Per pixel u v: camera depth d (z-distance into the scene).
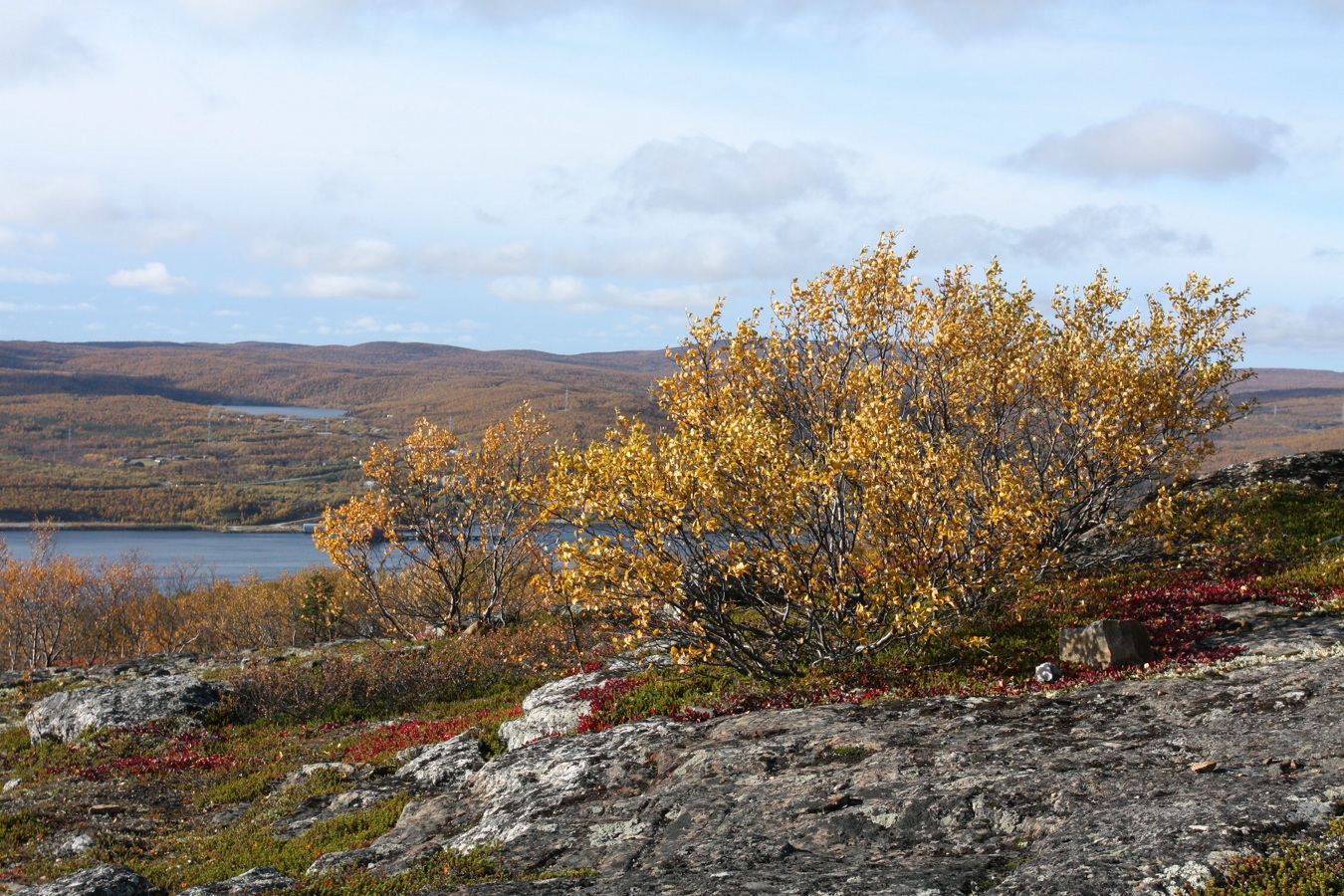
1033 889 6.93
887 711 13.30
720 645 17.16
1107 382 21.50
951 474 16.98
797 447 20.16
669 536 16.19
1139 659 14.62
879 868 8.02
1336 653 12.64
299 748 22.59
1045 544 22.14
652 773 12.52
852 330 22.56
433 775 16.55
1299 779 8.16
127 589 81.88
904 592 16.44
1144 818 7.89
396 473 37.41
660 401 22.11
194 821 17.31
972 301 24.00
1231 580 19.78
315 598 62.72
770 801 10.28
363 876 10.38
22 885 14.10
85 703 24.94
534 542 37.38
